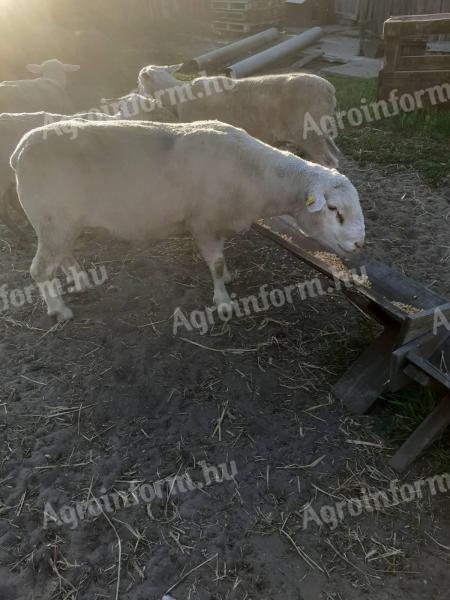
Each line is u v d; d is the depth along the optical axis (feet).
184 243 19.17
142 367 13.98
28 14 45.34
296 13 55.72
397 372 11.23
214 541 10.29
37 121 17.33
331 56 43.09
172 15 58.03
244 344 14.70
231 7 50.37
